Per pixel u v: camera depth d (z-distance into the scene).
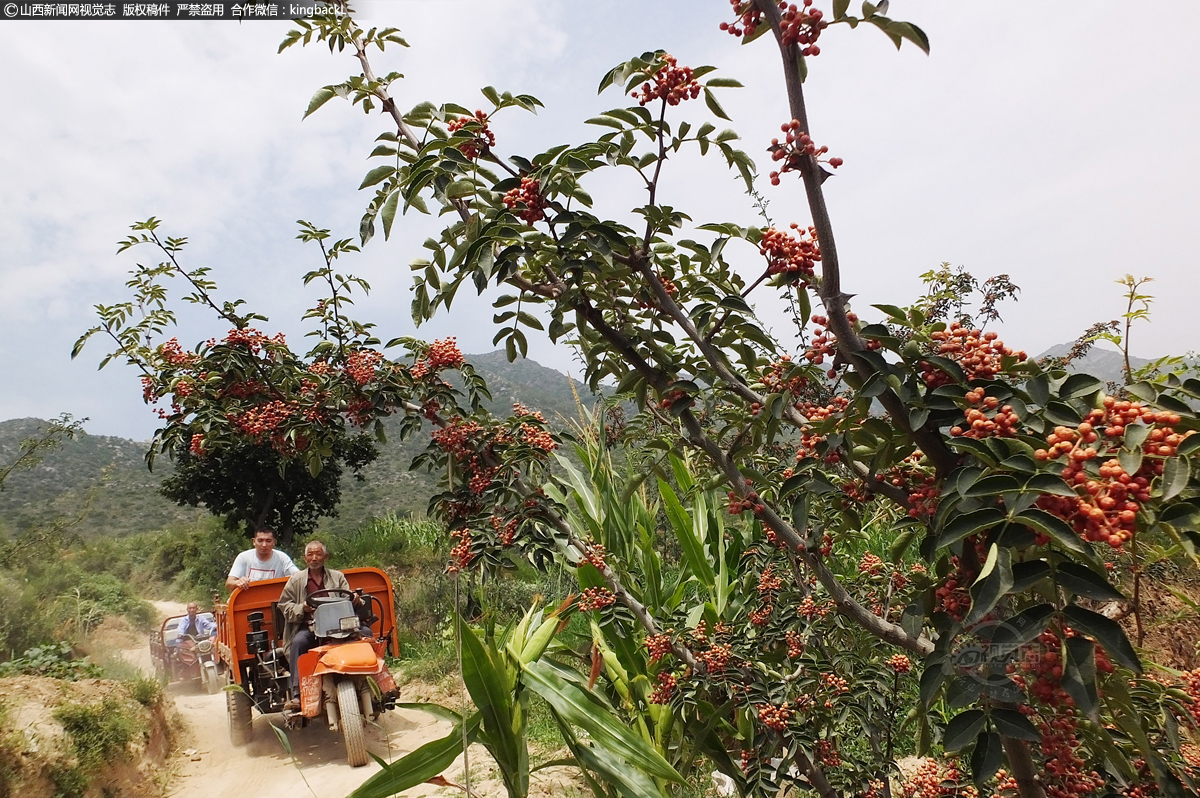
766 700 2.44
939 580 1.57
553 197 1.96
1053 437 1.25
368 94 2.42
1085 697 1.11
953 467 1.50
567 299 1.96
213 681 8.17
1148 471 1.20
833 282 1.54
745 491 1.92
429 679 7.65
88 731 4.98
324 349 3.06
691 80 1.83
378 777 2.30
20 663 6.24
